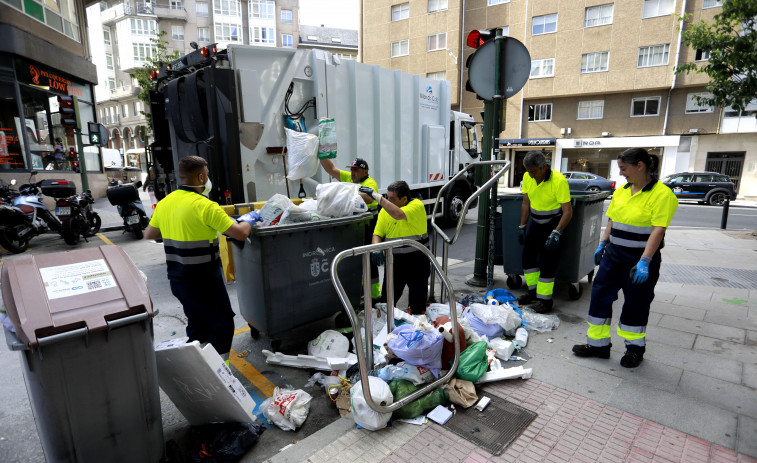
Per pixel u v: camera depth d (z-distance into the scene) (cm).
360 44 3212
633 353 320
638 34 2322
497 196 480
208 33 4906
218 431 258
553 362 332
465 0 2777
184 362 230
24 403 301
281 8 5131
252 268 344
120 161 2878
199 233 294
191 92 546
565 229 457
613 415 261
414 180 832
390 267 293
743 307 448
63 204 826
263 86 550
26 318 177
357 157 695
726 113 2253
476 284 535
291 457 228
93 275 204
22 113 1304
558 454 227
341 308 387
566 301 476
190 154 635
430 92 846
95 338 191
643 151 300
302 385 320
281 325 346
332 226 364
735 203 1898
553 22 2523
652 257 300
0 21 1214
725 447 230
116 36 5106
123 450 208
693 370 314
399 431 248
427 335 279
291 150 528
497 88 462
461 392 276
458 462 222
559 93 2567
